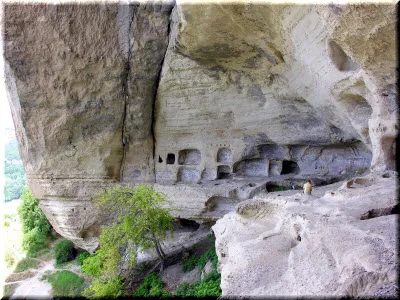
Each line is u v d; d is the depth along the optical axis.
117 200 12.39
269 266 4.39
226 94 11.92
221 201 12.80
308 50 7.45
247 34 8.50
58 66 11.69
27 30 11.05
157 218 11.19
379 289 2.69
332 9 4.85
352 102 7.98
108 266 10.98
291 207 5.95
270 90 10.98
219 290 9.06
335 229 4.26
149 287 11.43
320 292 3.23
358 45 5.14
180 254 12.60
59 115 12.45
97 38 11.68
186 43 9.51
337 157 11.90
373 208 4.79
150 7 11.30
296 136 11.55
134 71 12.39
